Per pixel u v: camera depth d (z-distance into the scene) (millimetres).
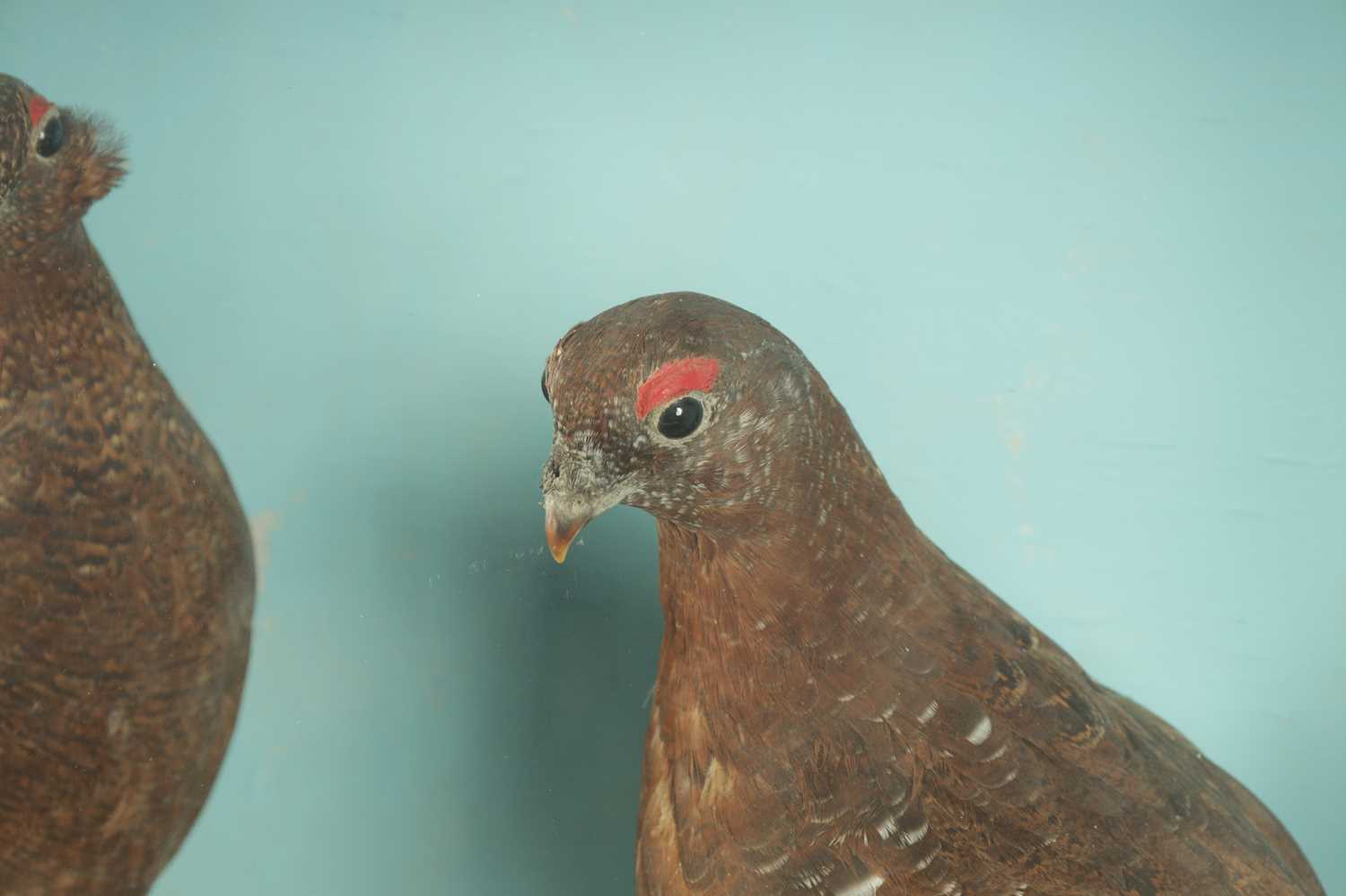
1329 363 622
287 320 583
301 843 593
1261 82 621
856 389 611
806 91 608
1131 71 619
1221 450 622
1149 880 473
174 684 508
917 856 469
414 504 593
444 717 601
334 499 588
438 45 591
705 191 604
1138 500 621
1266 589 623
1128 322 620
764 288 606
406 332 590
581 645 607
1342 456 621
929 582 486
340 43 586
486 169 594
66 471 490
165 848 523
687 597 485
